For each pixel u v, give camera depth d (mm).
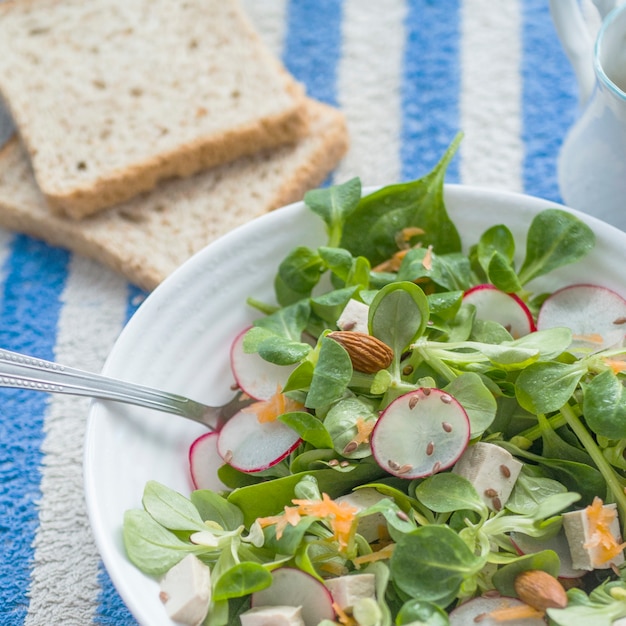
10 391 730
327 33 847
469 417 625
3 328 755
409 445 623
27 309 762
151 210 782
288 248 678
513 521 613
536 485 627
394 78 825
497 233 669
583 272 666
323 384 623
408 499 619
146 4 854
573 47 713
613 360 633
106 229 772
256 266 674
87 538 689
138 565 610
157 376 653
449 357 640
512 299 660
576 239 662
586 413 620
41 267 779
